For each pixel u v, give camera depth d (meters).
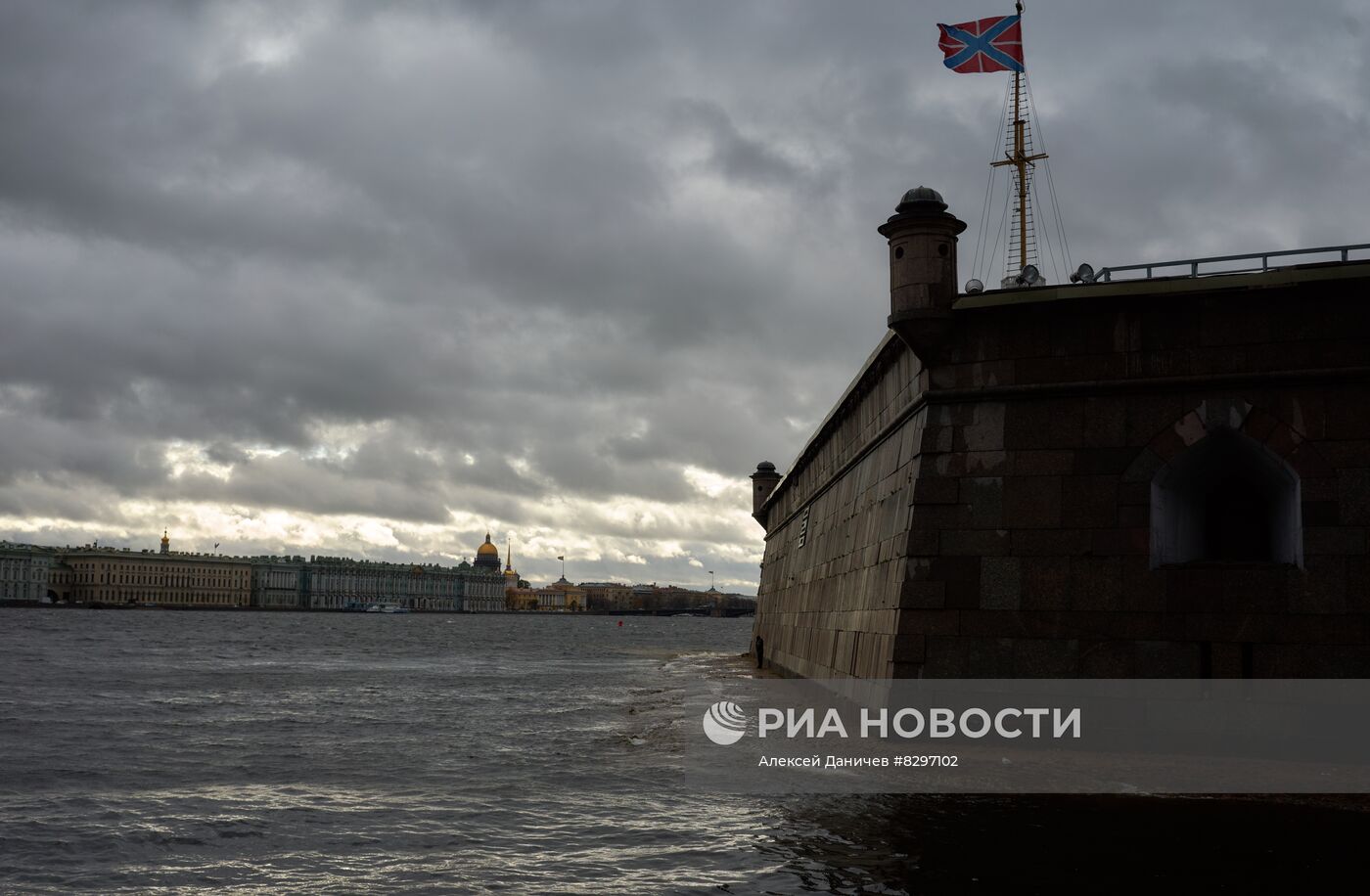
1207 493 20.08
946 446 20.00
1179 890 10.51
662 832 14.11
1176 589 18.44
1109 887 10.63
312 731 27.08
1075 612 18.86
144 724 28.91
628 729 26.23
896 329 20.30
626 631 191.88
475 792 17.72
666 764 19.70
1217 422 18.59
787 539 47.41
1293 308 18.48
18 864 13.45
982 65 25.39
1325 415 18.16
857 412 28.41
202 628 145.75
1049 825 13.17
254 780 19.44
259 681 47.22
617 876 12.16
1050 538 19.19
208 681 46.78
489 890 11.91
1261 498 19.80
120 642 93.12
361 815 16.03
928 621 19.58
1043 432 19.52
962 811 14.09
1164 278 19.00
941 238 20.20
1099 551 18.91
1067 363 19.50
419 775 19.72
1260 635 17.92
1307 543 17.94
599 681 46.69
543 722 28.59
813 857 12.16
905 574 19.83
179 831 15.08
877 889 10.87
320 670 56.19
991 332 19.95
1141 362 19.14
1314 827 12.96
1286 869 11.18
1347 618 17.56
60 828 15.38
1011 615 19.16
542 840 14.12
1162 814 13.70
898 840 12.62
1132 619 18.56
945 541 19.73
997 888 10.70
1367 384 18.03
